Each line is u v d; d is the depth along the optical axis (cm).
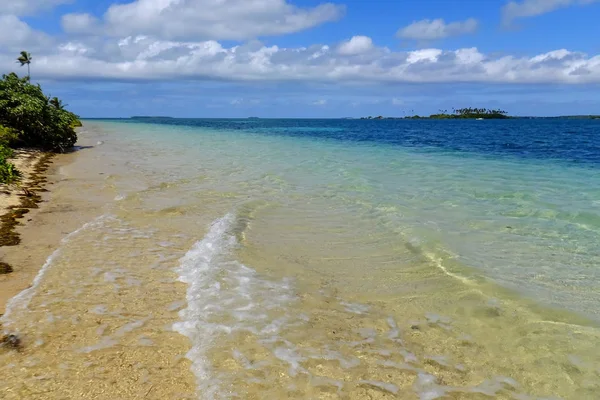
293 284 543
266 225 809
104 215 859
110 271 567
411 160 2002
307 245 696
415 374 367
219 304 480
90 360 371
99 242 687
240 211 898
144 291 509
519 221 835
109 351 385
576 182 1318
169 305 476
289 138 4122
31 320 434
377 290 532
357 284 548
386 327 443
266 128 7869
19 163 1553
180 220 832
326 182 1293
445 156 2244
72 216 846
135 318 445
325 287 538
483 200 1031
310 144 3194
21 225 768
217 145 2948
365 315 468
